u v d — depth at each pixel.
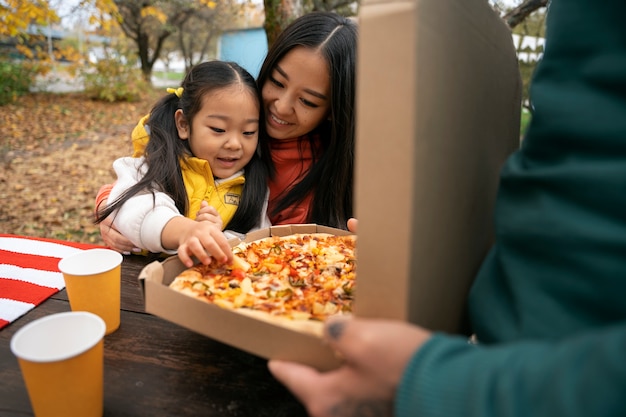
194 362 0.71
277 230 1.07
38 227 3.37
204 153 1.28
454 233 0.57
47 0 4.71
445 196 0.52
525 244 0.46
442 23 0.47
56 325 0.61
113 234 1.17
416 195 0.43
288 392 0.65
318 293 0.74
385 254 0.44
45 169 4.71
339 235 1.08
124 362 0.71
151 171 1.21
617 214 0.40
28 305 0.87
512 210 0.49
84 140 6.03
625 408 0.28
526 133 0.52
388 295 0.45
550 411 0.31
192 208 1.29
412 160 0.41
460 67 0.53
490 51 0.66
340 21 1.29
